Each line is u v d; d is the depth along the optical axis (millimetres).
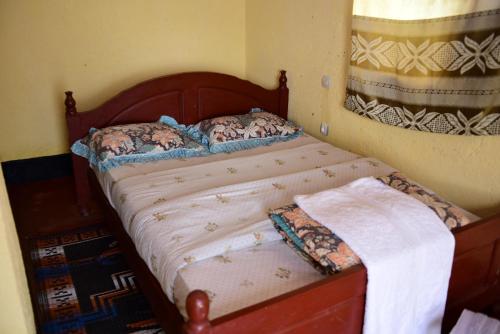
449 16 1951
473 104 1951
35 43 3021
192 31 3422
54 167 3369
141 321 2066
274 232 1799
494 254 1807
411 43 2152
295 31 3080
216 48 3549
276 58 3330
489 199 2051
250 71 3656
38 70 3088
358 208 1680
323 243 1520
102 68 3244
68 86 3197
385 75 2342
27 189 3281
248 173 2445
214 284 1521
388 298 1475
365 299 1449
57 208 3084
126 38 3238
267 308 1252
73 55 3139
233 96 3262
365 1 2340
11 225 1662
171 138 2740
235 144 2857
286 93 3293
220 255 1686
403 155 2441
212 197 2084
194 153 2762
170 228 1830
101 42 3180
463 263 1713
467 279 1771
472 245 1688
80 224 2916
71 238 2766
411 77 2197
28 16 2949
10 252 1398
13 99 3092
